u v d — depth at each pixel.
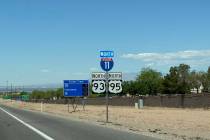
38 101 176.62
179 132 25.70
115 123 34.22
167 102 75.38
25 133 25.77
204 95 65.56
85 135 23.73
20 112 65.38
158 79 133.00
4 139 22.11
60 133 25.33
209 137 22.50
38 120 40.94
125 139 21.33
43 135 24.16
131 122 35.53
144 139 21.28
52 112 64.69
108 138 21.91
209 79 127.25
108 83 32.41
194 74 128.38
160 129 28.05
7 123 36.47
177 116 42.72
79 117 46.16
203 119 37.47
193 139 21.45
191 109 61.56
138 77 141.50
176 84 113.81
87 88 64.25
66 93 64.06
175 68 115.69
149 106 78.81
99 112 56.72
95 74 32.41
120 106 88.31
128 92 130.62
